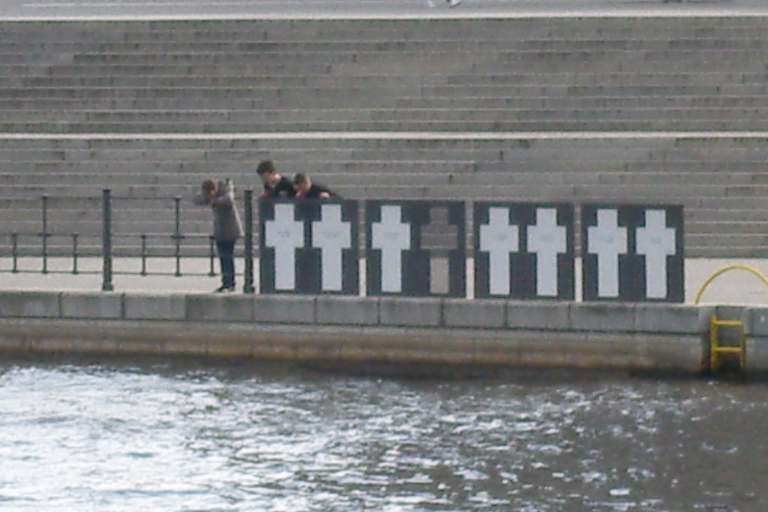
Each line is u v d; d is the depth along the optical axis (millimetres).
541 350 67250
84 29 109375
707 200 88625
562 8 126125
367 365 68500
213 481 52562
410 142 92750
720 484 51875
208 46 108250
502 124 99875
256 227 86688
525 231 67438
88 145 93812
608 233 66812
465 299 67875
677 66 104188
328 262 69125
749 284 74500
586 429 58469
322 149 93062
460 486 51906
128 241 87938
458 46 106750
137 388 64875
